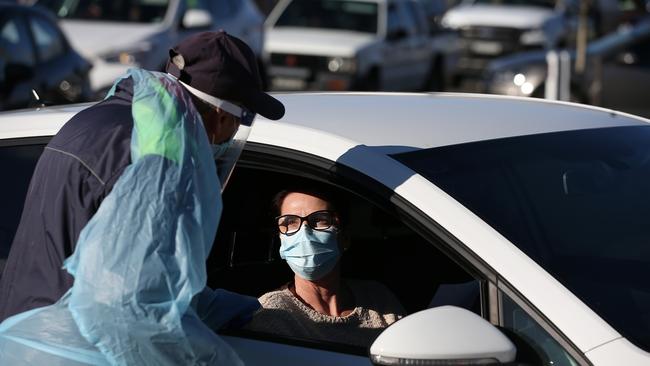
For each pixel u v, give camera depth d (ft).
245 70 14.01
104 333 12.84
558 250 13.97
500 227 13.99
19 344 13.44
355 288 16.57
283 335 15.02
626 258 14.24
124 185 12.92
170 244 12.88
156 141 13.10
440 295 15.80
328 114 16.48
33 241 13.66
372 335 16.03
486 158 15.31
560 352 12.73
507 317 13.16
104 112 13.79
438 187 14.25
